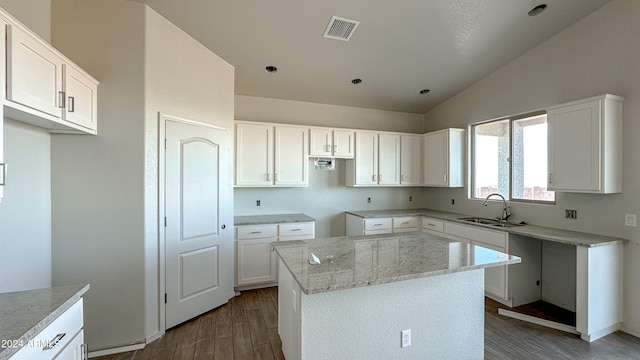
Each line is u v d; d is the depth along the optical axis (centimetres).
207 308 297
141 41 233
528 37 311
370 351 178
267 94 413
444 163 430
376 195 488
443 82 403
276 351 230
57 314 117
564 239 254
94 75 222
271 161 388
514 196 364
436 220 411
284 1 248
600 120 250
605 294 248
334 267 171
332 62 342
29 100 148
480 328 208
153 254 244
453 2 257
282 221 370
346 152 429
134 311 233
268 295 344
